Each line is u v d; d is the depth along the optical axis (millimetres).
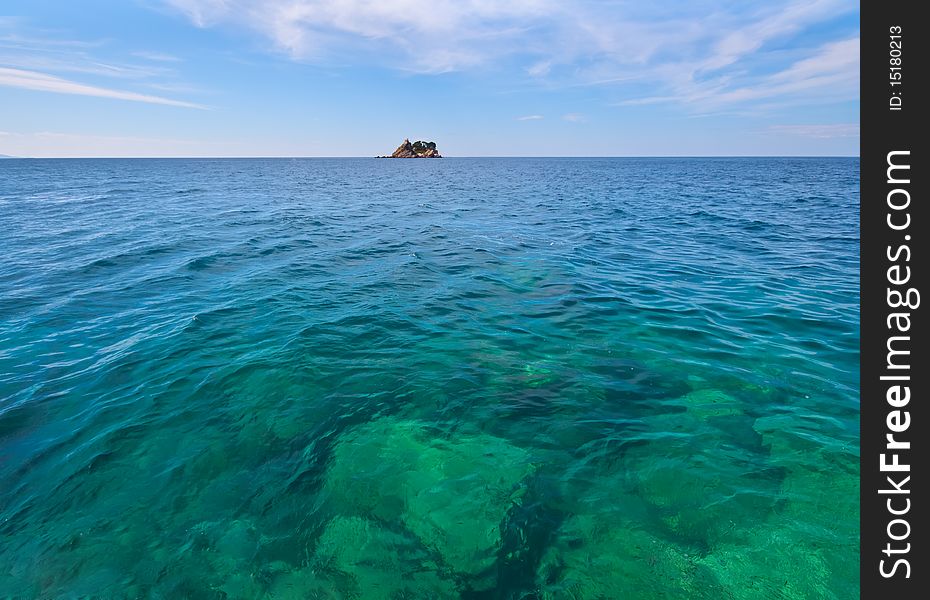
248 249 14086
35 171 74438
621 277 10891
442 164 127125
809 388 5703
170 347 7008
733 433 4867
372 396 5703
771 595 3186
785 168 84312
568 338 7391
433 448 4746
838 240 15195
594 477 4297
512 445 4781
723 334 7438
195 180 51656
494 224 19469
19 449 4719
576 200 29750
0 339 7344
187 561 3486
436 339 7371
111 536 3691
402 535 3719
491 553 3555
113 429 5031
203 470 4426
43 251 13609
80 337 7430
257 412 5363
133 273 11242
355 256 13242
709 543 3580
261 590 3277
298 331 7613
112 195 32438
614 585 3285
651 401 5535
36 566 3438
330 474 4375
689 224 19047
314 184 46406
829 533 3627
